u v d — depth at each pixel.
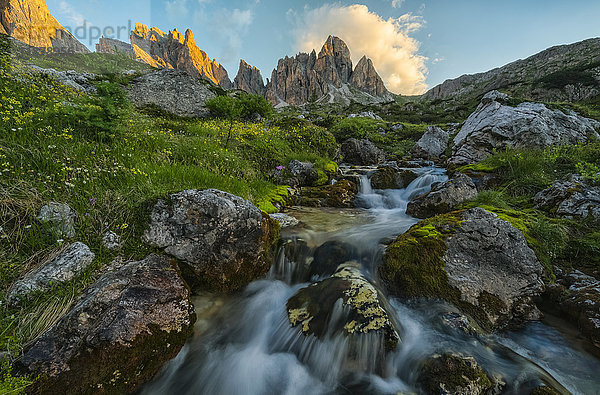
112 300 2.30
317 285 3.34
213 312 3.12
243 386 2.48
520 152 7.32
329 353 2.61
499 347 2.63
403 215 6.34
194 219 3.27
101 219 3.10
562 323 2.95
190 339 2.71
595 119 10.90
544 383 2.16
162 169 4.31
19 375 1.82
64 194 3.11
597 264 3.47
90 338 2.05
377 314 2.71
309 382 2.50
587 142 8.59
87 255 2.69
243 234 3.54
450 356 2.37
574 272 3.40
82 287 2.53
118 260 2.91
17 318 2.14
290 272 4.05
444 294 3.16
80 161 3.66
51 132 4.04
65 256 2.58
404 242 3.75
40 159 3.36
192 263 3.18
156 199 3.41
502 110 10.21
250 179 6.52
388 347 2.53
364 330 2.60
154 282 2.58
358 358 2.53
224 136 8.44
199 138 7.20
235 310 3.22
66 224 2.83
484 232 3.58
